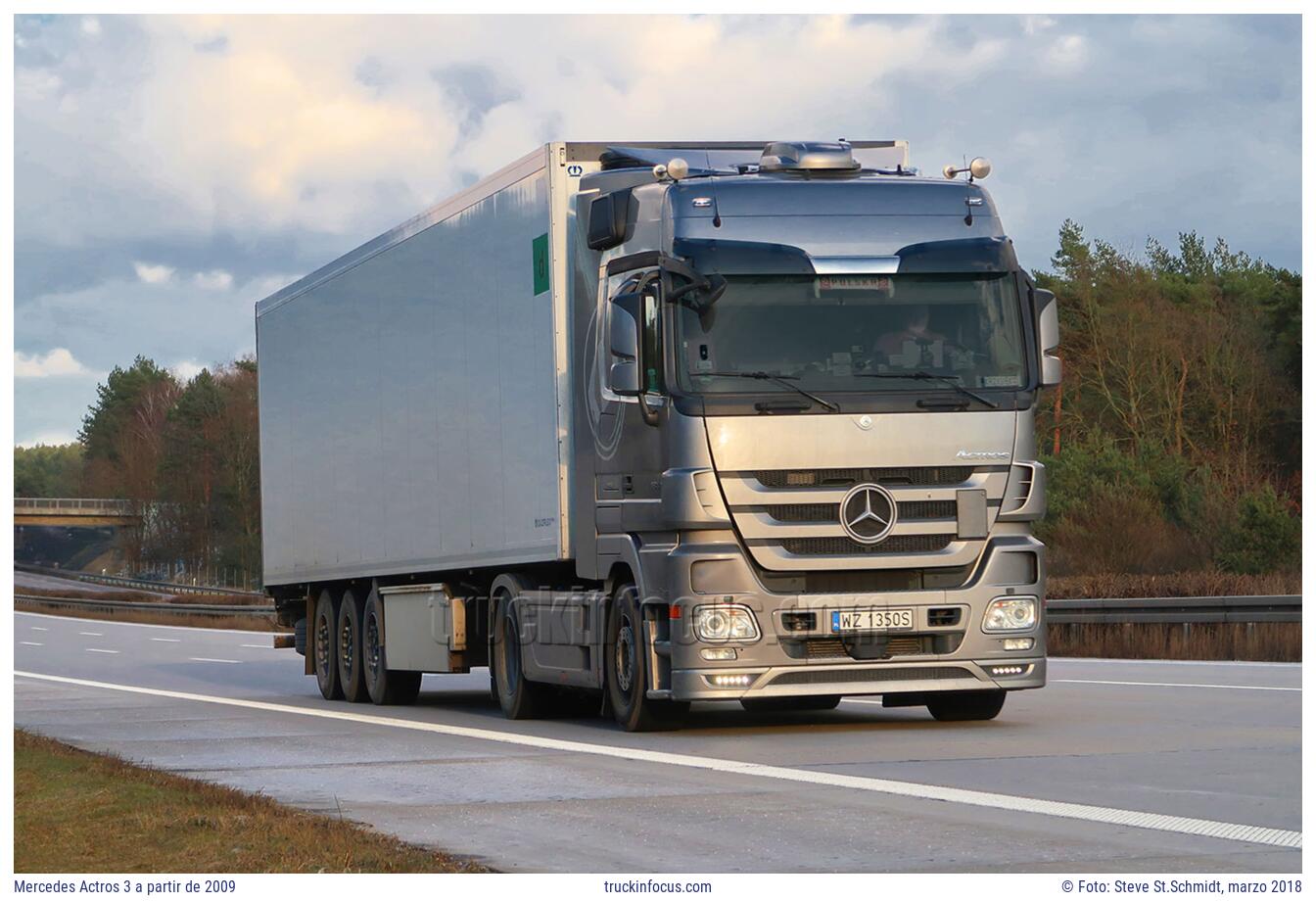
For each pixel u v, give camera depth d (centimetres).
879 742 1227
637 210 1325
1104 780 984
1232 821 834
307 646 2111
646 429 1292
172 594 7656
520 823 891
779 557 1251
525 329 1493
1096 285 6625
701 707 1650
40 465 18175
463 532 1638
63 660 3186
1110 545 4231
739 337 1259
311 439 2062
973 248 1299
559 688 1564
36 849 830
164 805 936
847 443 1255
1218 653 2173
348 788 1054
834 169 1341
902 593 1268
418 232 1739
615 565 1361
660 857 780
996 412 1278
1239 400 6053
